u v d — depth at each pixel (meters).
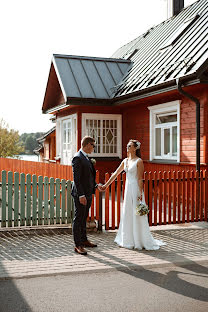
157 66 12.14
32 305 3.94
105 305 3.95
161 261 5.51
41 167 11.88
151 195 7.93
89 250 6.11
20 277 4.77
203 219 8.67
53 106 17.56
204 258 5.70
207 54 9.37
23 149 36.56
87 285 4.54
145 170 12.98
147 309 3.86
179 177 8.25
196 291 4.36
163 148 11.99
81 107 14.26
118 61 15.66
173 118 11.41
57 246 6.28
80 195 5.80
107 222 7.60
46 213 7.32
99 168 14.55
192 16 13.87
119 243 6.44
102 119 14.60
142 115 13.11
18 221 7.30
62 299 4.11
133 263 5.39
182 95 10.66
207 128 9.59
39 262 5.39
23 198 7.18
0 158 15.22
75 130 15.33
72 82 13.90
